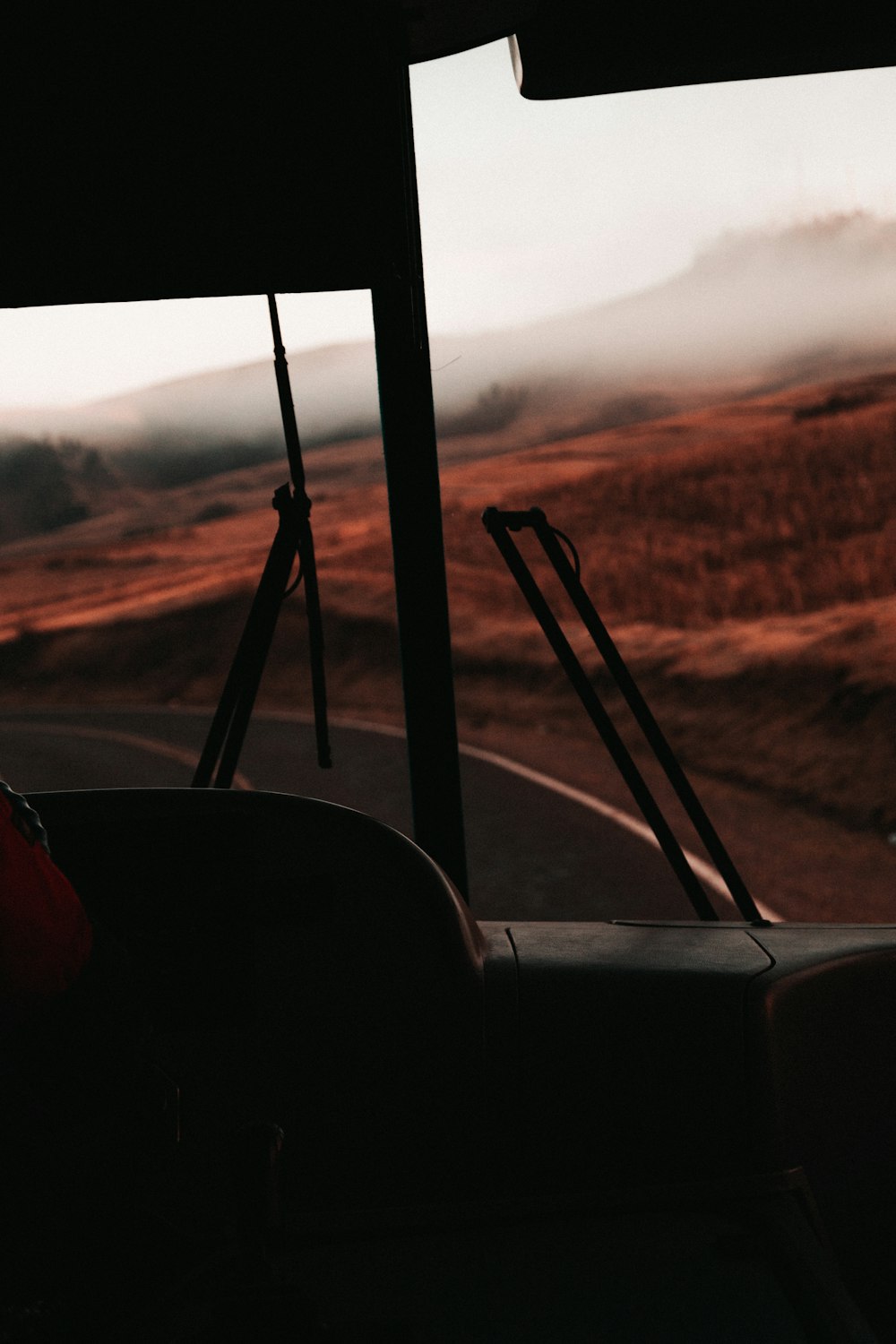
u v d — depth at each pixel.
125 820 1.94
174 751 18.64
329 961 1.98
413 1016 1.98
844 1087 2.11
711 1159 1.96
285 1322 1.49
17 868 1.20
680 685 22.77
